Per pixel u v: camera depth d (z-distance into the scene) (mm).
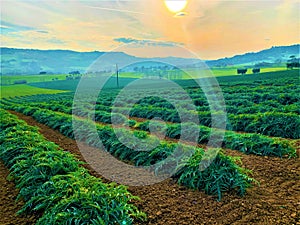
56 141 10141
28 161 6039
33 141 7742
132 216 4258
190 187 5332
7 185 5773
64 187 4637
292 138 8844
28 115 19672
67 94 40062
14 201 5039
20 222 4316
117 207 4043
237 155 7219
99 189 4500
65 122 12586
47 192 4793
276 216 4156
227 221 4105
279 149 7031
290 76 37594
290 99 15812
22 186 5430
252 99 17906
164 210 4496
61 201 4098
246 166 6379
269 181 5508
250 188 5188
